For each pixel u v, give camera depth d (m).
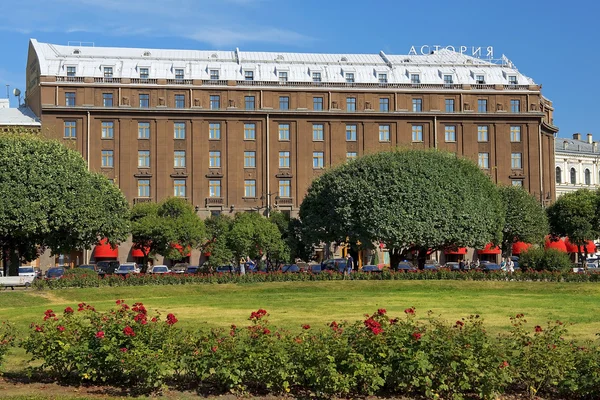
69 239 61.53
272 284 53.19
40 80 89.12
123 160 90.44
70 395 17.64
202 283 54.31
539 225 81.44
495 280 55.91
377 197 62.22
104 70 92.19
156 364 17.48
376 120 95.44
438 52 106.50
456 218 62.06
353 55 102.69
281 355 17.70
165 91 92.06
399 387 17.50
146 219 70.12
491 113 96.31
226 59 96.56
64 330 19.06
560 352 17.70
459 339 17.75
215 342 18.16
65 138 89.44
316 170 94.12
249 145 93.44
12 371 20.61
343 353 17.55
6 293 45.22
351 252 89.00
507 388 18.25
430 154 66.31
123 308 19.48
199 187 91.94
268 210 90.88
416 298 43.97
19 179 57.44
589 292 48.38
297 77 96.00
